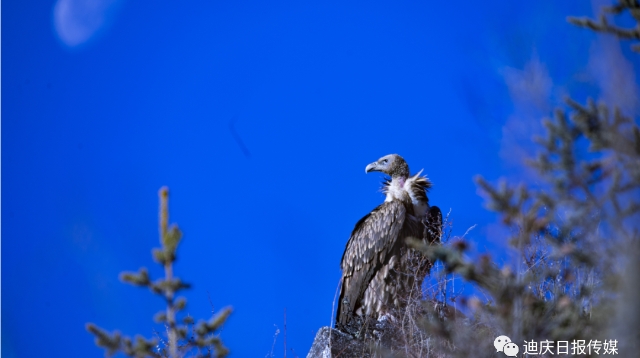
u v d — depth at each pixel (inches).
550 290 580.7
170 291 526.0
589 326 518.6
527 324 517.0
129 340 535.2
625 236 467.8
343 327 978.7
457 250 523.2
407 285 1030.4
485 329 568.1
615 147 477.4
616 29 501.4
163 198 536.7
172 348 521.0
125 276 524.7
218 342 528.4
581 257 497.0
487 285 517.3
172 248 530.0
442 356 638.5
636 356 458.0
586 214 495.8
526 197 506.0
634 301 459.2
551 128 486.9
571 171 491.5
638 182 472.1
